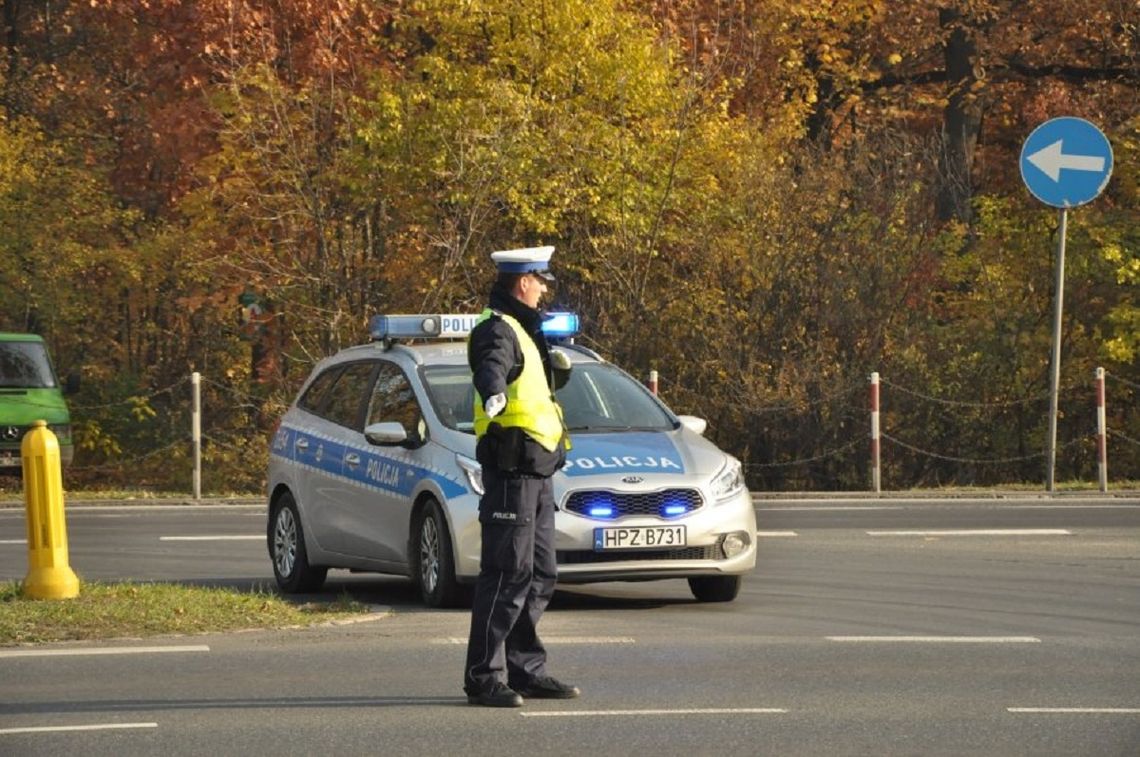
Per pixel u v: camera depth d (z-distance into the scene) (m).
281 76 78.81
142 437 84.44
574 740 21.52
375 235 73.19
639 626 31.30
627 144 70.25
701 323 66.81
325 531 37.34
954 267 70.94
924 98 97.62
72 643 29.05
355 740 21.55
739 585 34.62
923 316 67.56
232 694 24.53
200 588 34.00
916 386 66.56
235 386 83.94
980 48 97.25
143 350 90.62
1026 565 40.22
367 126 71.50
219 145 81.00
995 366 68.38
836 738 21.61
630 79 72.38
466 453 33.81
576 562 32.78
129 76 102.56
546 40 73.19
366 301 72.19
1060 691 24.80
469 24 73.81
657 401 36.72
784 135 75.62
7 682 25.44
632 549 32.84
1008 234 71.69
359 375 37.97
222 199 78.50
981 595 35.50
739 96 86.25
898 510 52.62
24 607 31.05
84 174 88.94
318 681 25.53
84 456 84.56
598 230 71.06
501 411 23.80
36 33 105.50
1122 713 23.19
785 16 87.88
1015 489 59.16
